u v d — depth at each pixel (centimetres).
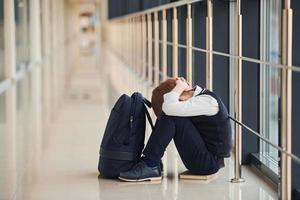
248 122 405
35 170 406
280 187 286
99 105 741
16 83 1009
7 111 695
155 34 806
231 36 454
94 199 337
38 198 340
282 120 275
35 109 711
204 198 336
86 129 566
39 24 1468
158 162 375
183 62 626
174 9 586
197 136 366
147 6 1002
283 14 268
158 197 339
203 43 513
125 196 342
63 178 383
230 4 451
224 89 458
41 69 1330
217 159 371
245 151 405
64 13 2766
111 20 2239
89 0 3038
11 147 486
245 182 366
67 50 2272
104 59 1698
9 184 371
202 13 511
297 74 309
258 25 403
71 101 786
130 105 373
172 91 371
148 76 927
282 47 270
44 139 519
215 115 359
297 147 312
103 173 380
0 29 952
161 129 367
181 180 373
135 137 375
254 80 404
